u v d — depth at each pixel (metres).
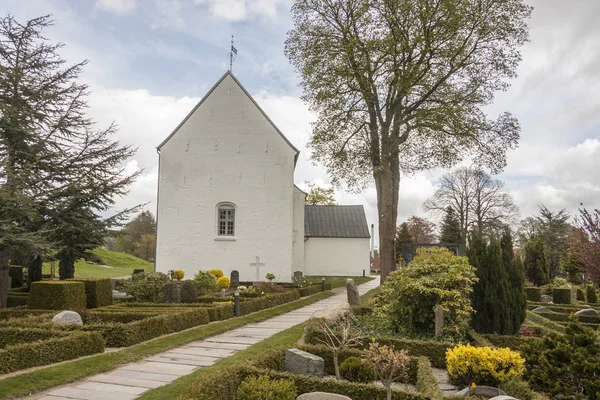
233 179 24.55
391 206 19.56
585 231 14.16
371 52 18.80
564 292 21.44
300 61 20.23
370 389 5.50
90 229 18.19
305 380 5.72
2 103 15.73
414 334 9.91
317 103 20.44
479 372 6.35
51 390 6.22
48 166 17.27
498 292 9.99
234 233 24.33
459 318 9.73
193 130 24.84
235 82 25.08
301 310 16.25
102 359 7.77
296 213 30.20
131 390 6.26
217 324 12.10
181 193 24.50
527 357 6.68
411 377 6.89
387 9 18.28
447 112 18.27
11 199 13.91
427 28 17.72
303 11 19.95
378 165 20.61
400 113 20.17
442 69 19.11
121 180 18.78
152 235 61.88
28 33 17.22
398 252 45.69
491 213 40.84
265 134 24.77
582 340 6.37
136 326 9.36
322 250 34.53
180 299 15.34
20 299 17.06
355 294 13.49
